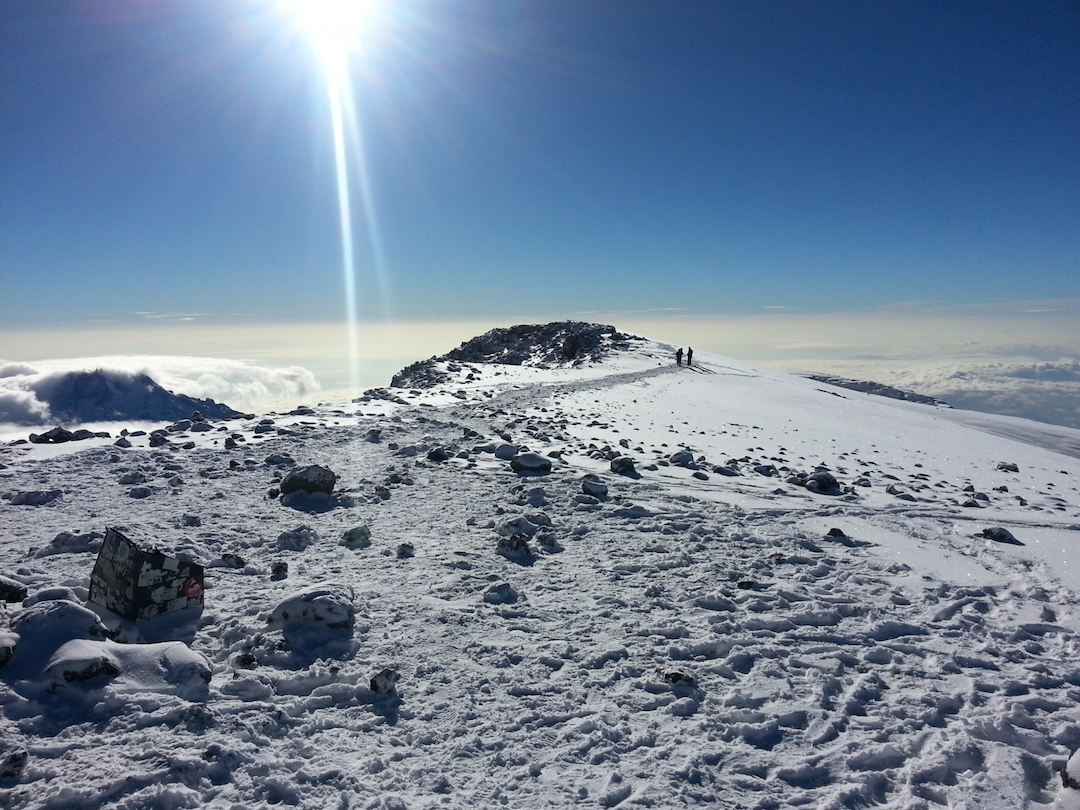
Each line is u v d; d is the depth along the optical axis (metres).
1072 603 7.77
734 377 47.03
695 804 4.17
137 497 10.99
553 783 4.32
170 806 3.82
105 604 6.21
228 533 9.16
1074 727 5.11
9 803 3.72
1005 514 12.38
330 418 20.19
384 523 10.12
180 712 4.66
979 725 5.11
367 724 4.85
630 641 6.39
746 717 5.15
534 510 11.05
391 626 6.50
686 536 9.95
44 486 11.48
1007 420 43.50
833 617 7.12
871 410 33.19
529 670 5.77
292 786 4.08
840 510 11.98
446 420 21.14
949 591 8.07
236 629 6.11
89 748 4.25
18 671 4.86
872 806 4.25
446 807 4.03
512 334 83.75
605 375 44.53
